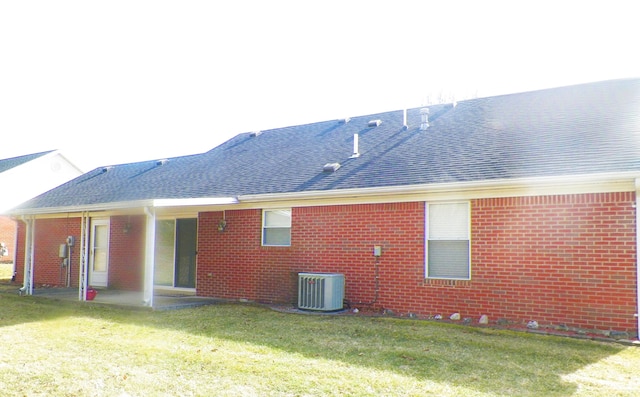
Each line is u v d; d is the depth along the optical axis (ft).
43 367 21.43
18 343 26.03
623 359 22.88
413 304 34.68
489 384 19.38
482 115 43.01
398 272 35.47
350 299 37.52
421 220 34.78
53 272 60.95
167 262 51.26
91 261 57.77
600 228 28.40
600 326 28.09
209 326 30.81
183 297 45.19
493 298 31.58
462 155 35.70
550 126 36.22
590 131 33.14
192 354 23.77
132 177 59.67
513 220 31.22
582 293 28.73
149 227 38.91
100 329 29.91
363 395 18.11
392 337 27.45
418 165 36.32
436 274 34.27
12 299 44.45
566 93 42.37
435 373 20.80
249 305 39.86
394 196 35.88
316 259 39.50
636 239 27.35
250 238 43.39
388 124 48.57
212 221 46.06
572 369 21.36
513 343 25.88
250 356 23.45
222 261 45.03
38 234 63.36
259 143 56.85
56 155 112.98
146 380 19.74
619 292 27.68
